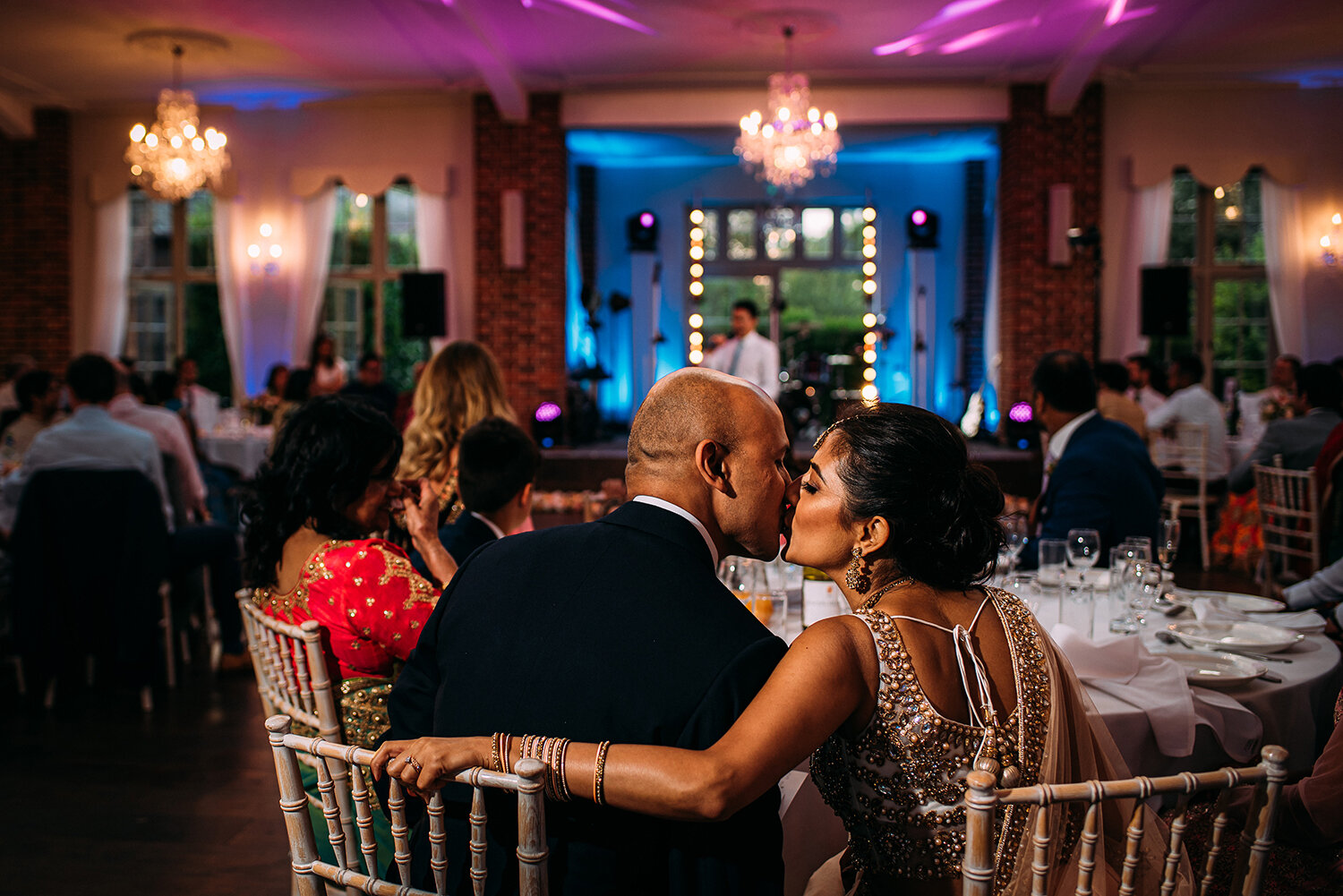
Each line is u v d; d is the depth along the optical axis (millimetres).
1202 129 8055
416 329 8133
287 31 6844
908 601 1122
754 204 10695
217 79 8000
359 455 1720
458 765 1015
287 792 1144
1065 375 2863
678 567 1100
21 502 3607
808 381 10359
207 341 9469
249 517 1748
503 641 1103
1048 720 1100
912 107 8000
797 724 967
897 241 10406
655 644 1042
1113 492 2738
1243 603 2434
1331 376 4352
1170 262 8773
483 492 2045
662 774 929
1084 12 6352
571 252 10000
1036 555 2760
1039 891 1004
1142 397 7281
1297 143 8039
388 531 2061
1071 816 1130
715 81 7926
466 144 8562
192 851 2602
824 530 1188
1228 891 1460
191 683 4074
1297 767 1818
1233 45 7125
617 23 6605
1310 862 1522
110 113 8859
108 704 3799
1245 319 8711
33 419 5047
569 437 8766
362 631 1607
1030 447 7398
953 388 10234
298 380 6691
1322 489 3574
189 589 4348
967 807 939
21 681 3914
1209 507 6453
